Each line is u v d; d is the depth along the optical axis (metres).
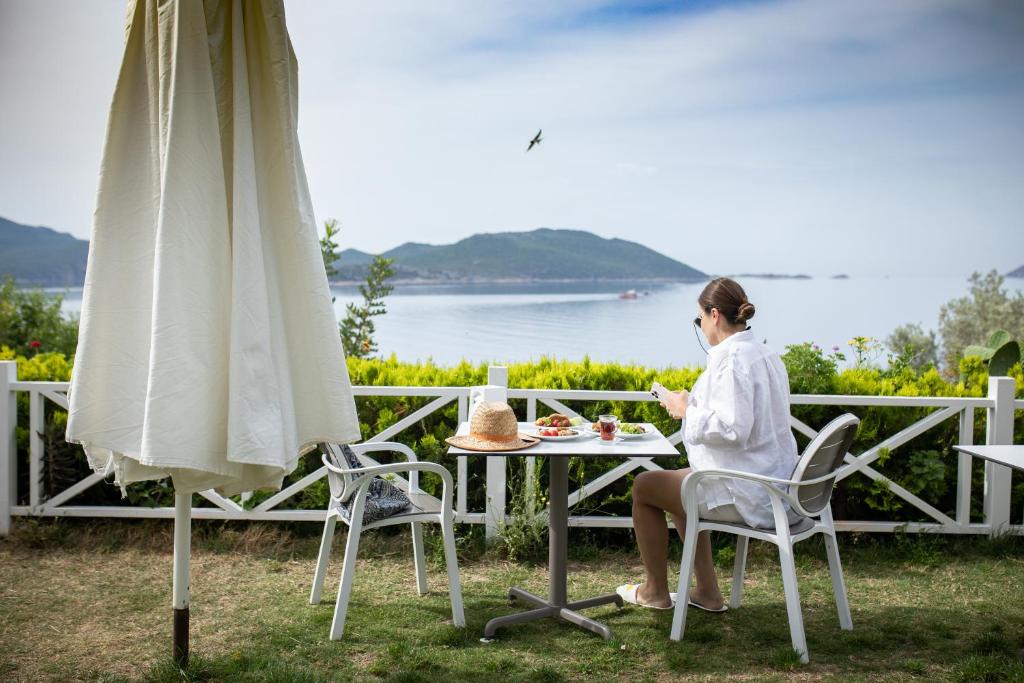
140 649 3.36
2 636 3.48
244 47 2.74
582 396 4.80
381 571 4.38
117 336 2.68
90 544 4.70
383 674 3.12
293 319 2.83
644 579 4.29
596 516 4.88
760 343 3.50
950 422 4.96
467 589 4.12
